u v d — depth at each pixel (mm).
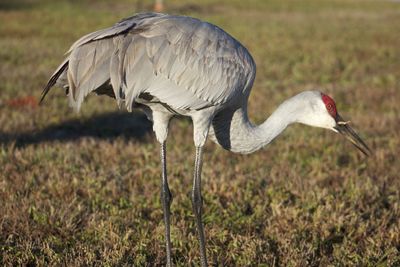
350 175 14289
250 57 10398
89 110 20109
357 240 11164
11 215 11219
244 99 10461
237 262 10078
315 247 10562
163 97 9250
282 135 17938
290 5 73188
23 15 50875
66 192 12547
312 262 10172
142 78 8953
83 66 8734
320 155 16156
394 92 24203
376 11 68125
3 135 16891
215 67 9648
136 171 13883
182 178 13797
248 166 14859
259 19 55469
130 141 16703
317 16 60344
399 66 31688
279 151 16266
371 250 10547
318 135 17906
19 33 39688
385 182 13805
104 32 8898
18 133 17219
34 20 47688
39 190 12594
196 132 9984
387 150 16391
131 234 10812
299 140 17234
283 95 23281
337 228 11383
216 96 9773
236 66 9984
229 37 10180
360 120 19781
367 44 39469
